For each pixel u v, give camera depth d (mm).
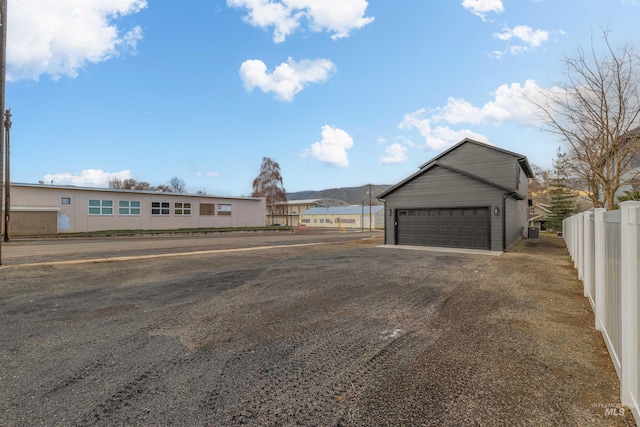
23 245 16266
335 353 3428
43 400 2502
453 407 2432
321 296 5922
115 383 2777
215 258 11367
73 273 8312
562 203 33500
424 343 3709
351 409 2406
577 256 8516
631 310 2414
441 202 15570
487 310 5062
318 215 66812
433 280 7441
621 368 2551
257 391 2656
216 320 4531
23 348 3535
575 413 2361
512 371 3020
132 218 26297
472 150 19609
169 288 6594
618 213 2914
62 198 22938
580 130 11742
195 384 2764
